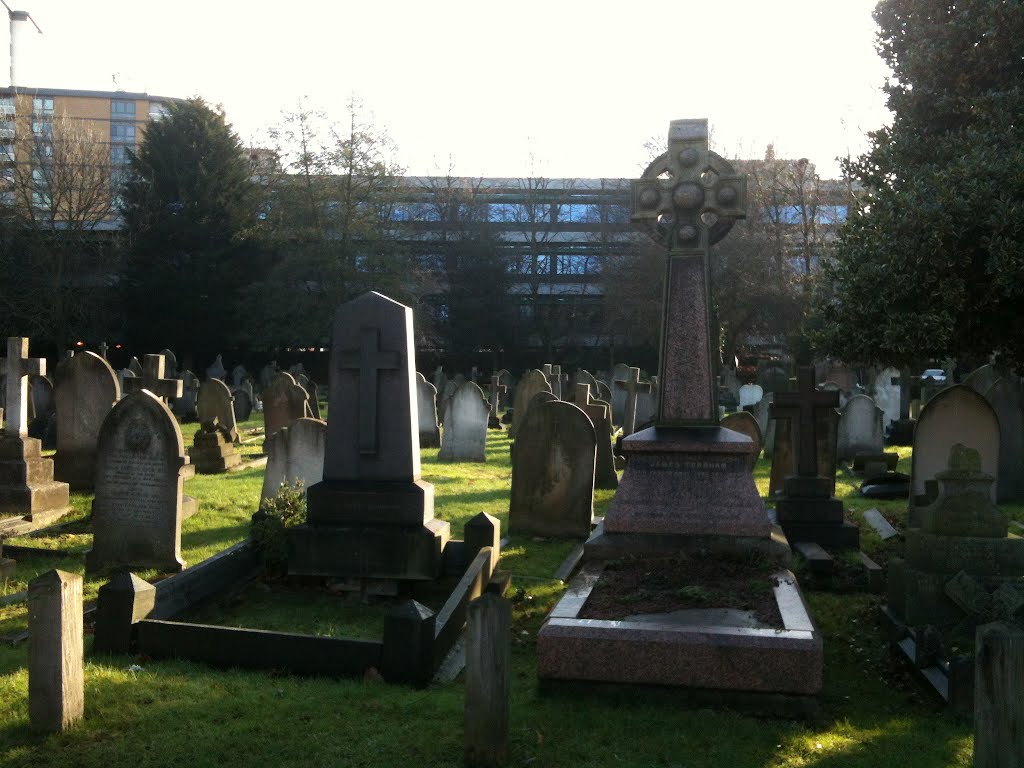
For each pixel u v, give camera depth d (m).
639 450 8.00
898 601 7.54
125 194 54.41
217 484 15.66
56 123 51.41
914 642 6.91
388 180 50.47
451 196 64.12
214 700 5.86
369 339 9.10
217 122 56.19
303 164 49.16
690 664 5.86
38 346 52.19
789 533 10.91
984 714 4.10
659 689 5.91
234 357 59.22
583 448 11.55
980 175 9.94
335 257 48.38
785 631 5.91
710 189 8.58
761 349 55.47
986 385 14.05
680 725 5.57
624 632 5.98
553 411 11.62
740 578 7.12
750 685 5.78
